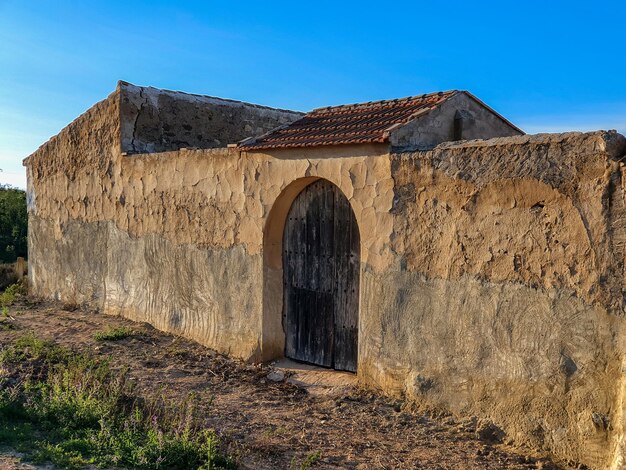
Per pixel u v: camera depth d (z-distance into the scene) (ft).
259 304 24.80
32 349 24.95
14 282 48.75
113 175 33.32
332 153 21.89
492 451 16.92
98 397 18.54
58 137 38.40
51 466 14.25
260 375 23.81
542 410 16.60
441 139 22.66
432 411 19.06
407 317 19.81
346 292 22.88
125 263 32.71
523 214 17.01
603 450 15.35
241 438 17.58
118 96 32.48
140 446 15.64
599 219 15.48
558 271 16.31
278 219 24.80
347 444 17.49
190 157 28.12
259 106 38.78
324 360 23.75
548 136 16.74
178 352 26.37
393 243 20.18
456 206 18.51
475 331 18.06
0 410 17.19
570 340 16.06
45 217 40.40
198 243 27.78
